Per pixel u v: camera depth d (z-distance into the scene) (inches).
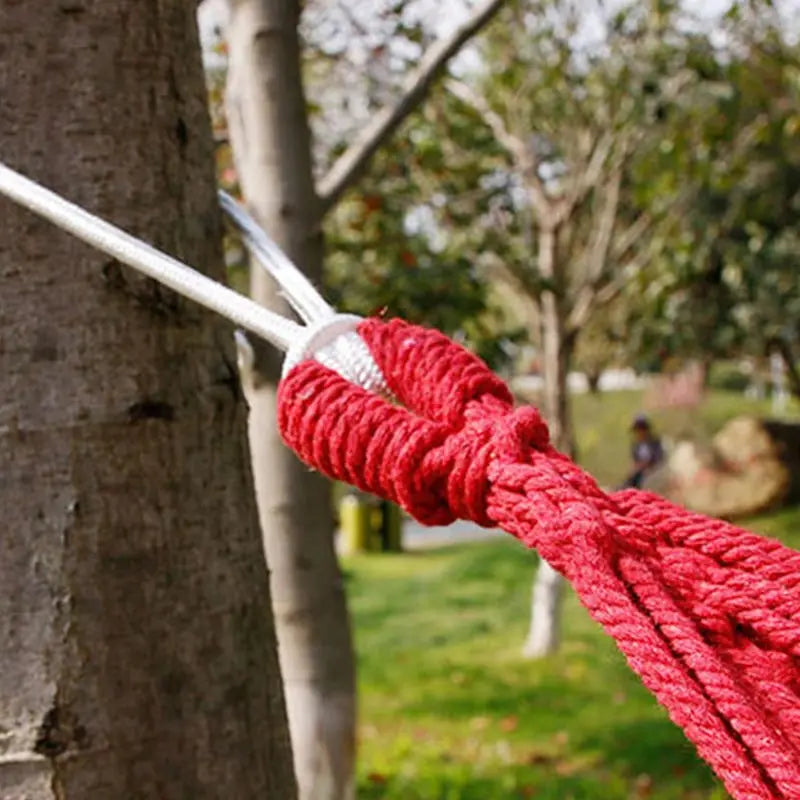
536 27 297.6
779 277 447.8
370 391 42.2
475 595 389.1
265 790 51.9
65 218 45.2
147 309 48.7
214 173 54.4
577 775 208.2
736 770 30.6
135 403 48.2
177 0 52.0
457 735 235.9
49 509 47.1
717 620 34.3
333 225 226.2
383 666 296.8
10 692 46.7
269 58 112.6
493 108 314.8
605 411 773.3
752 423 525.0
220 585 50.9
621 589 33.9
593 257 323.9
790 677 33.4
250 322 44.3
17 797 46.4
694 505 515.5
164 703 48.5
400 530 531.5
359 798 201.9
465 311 231.6
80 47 48.5
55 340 47.4
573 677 272.5
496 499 37.8
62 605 46.8
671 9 271.0
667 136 274.7
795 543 444.5
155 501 48.7
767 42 241.6
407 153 226.5
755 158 348.8
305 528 117.1
